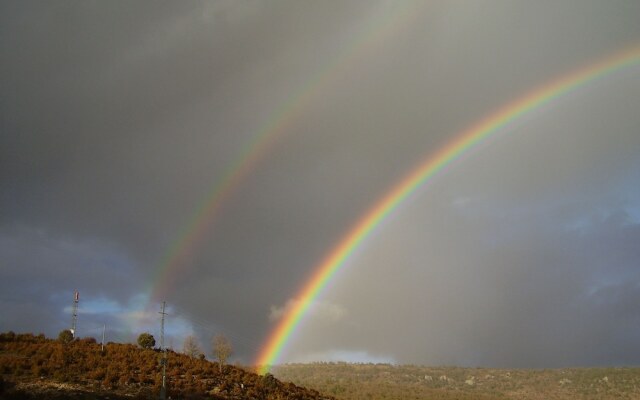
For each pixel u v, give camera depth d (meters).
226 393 64.81
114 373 58.91
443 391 166.00
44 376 55.31
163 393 55.44
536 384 190.12
